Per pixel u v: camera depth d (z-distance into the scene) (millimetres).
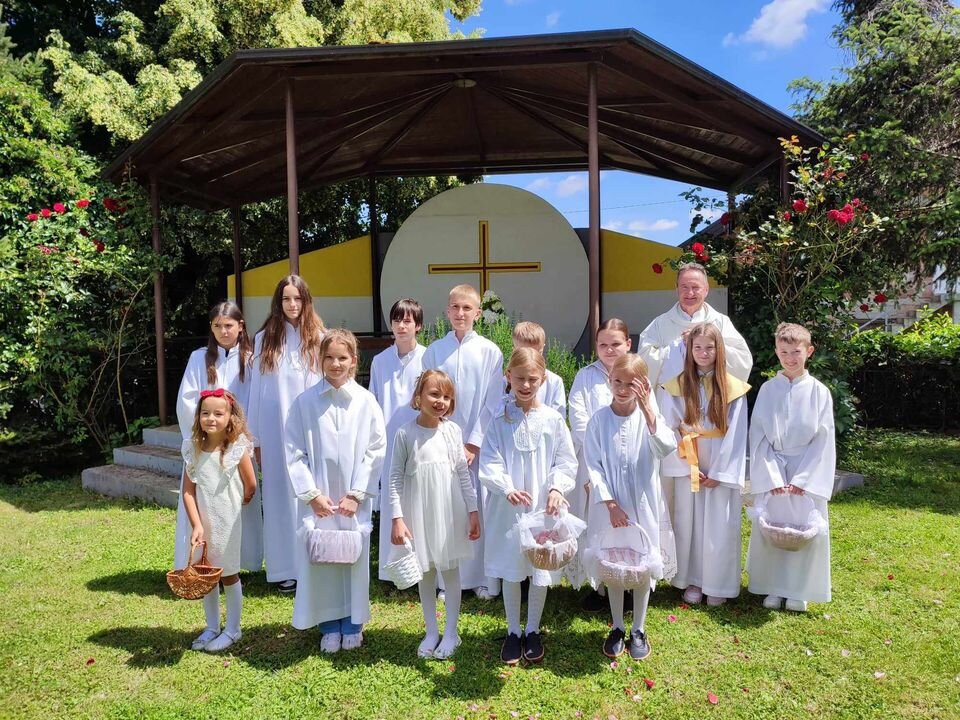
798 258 6805
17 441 7566
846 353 7184
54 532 5395
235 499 3436
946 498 5840
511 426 3312
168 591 4168
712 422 3803
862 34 8641
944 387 9383
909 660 3164
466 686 3002
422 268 8562
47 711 2867
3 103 8703
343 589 3408
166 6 11078
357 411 3416
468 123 8703
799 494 3783
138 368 9031
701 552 3891
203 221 11344
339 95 6668
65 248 8234
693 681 3027
